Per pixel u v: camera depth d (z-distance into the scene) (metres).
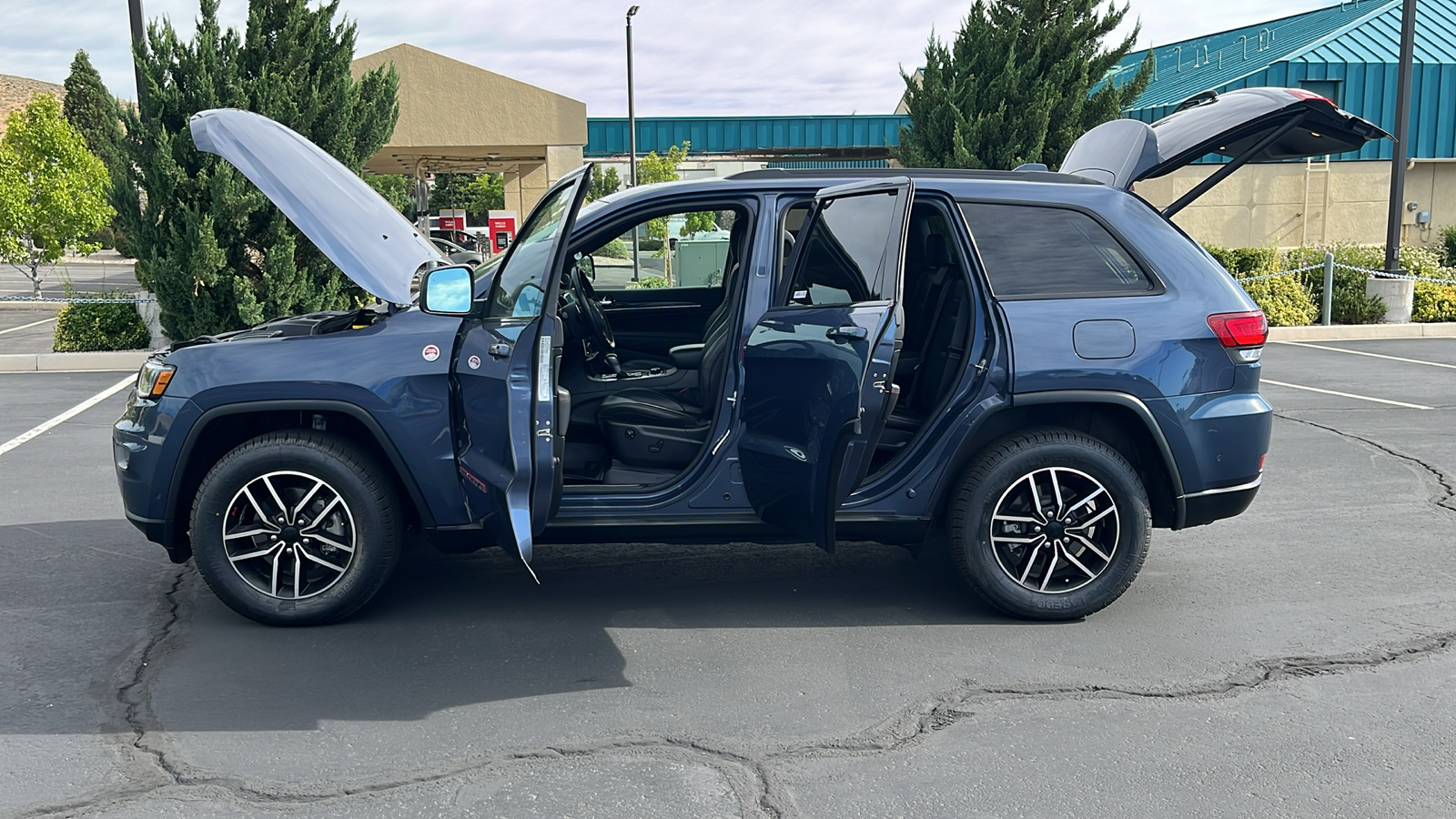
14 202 22.39
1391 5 22.69
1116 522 4.24
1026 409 4.27
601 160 39.94
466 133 26.22
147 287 12.60
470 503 3.96
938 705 3.57
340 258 4.15
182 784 3.03
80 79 45.91
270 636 4.13
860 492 4.22
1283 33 25.83
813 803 2.95
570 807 2.92
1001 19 14.91
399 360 3.99
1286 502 6.21
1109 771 3.13
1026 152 14.11
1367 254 16.86
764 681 3.77
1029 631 4.25
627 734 3.35
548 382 3.55
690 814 2.88
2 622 4.28
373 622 4.30
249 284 11.84
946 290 4.52
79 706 3.53
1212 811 2.90
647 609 4.49
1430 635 4.18
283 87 11.88
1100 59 14.62
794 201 4.23
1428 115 21.31
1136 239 4.30
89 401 9.86
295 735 3.33
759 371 4.02
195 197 11.96
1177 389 4.16
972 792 3.01
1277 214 21.00
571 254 4.25
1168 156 4.71
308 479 4.08
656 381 4.96
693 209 4.24
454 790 3.01
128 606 4.46
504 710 3.52
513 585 4.78
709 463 4.14
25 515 5.89
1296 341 14.32
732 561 5.15
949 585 4.80
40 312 20.55
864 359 3.57
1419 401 9.55
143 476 4.05
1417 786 3.03
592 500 4.14
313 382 3.96
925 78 15.28
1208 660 3.95
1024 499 4.27
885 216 3.74
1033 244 4.27
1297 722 3.44
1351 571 4.98
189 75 11.79
